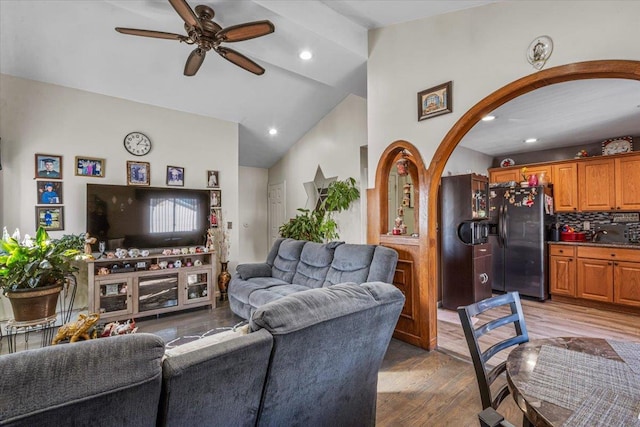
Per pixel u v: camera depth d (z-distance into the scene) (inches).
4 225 133.5
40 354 31.1
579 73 81.0
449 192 165.3
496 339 123.5
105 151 157.4
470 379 94.2
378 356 67.2
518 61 92.0
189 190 176.9
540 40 87.2
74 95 149.8
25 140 138.2
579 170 177.6
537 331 131.1
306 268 146.5
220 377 41.1
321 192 224.2
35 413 28.3
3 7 108.5
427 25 116.0
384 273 113.0
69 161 147.9
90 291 136.7
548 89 113.6
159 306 153.3
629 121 148.3
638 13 72.4
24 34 119.6
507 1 94.6
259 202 272.7
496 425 25.5
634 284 150.9
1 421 27.0
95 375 31.9
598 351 47.2
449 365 103.0
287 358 48.1
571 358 45.1
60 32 121.6
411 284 120.7
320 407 57.2
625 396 35.6
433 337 115.9
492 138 177.8
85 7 112.7
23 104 137.9
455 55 107.4
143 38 130.4
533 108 132.3
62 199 145.8
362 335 59.9
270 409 49.2
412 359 107.5
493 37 97.7
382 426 73.7
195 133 186.9
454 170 185.5
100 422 32.6
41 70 136.6
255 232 269.6
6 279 100.3
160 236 166.4
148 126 170.6
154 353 36.3
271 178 273.1
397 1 107.4
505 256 189.3
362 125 190.7
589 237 182.1
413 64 120.2
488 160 218.5
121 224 155.2
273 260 170.4
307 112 208.5
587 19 79.4
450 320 147.6
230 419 44.6
